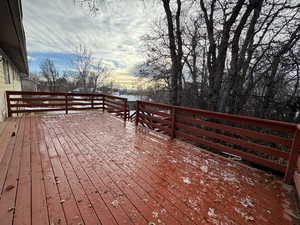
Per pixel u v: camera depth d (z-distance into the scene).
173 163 2.45
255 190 1.84
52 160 2.33
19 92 5.11
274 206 1.58
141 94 12.45
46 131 3.75
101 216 1.34
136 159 2.53
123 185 1.80
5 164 2.16
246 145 2.49
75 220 1.28
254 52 6.11
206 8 6.41
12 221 1.24
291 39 5.04
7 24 3.19
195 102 8.90
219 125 2.83
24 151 2.62
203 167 2.37
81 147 2.89
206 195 1.71
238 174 2.20
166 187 1.81
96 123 4.83
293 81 5.59
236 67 5.59
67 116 5.69
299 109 4.94
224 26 5.39
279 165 2.13
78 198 1.54
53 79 19.50
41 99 5.52
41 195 1.56
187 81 9.34
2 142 2.88
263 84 6.50
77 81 17.73
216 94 5.85
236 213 1.46
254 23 5.38
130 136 3.74
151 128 4.58
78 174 1.98
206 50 7.98
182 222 1.32
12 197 1.51
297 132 1.91
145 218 1.35
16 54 5.81
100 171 2.09
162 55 8.01
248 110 6.70
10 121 4.51
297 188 1.67
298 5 4.78
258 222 1.37
